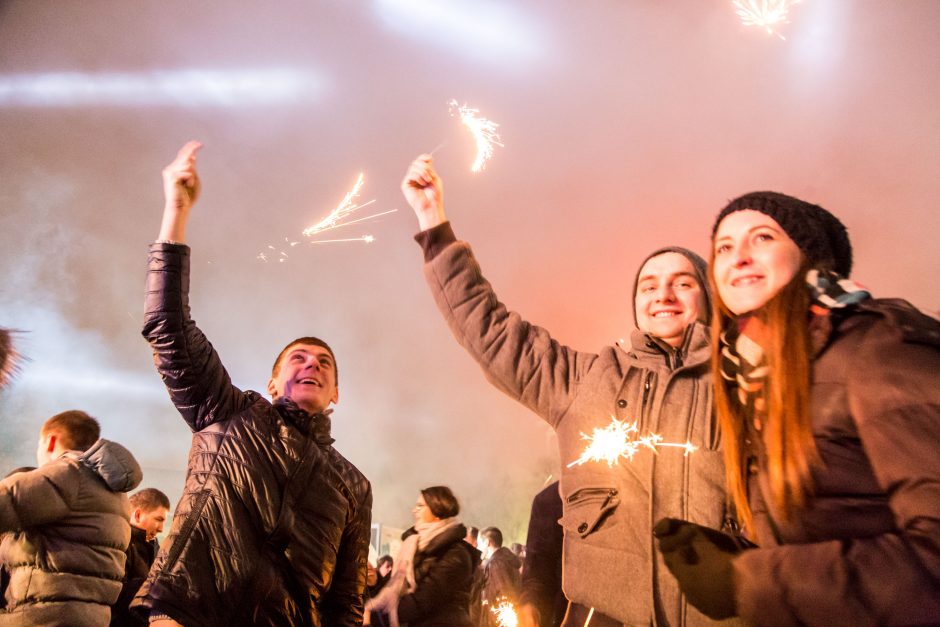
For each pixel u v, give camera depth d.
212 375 2.84
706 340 2.09
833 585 1.05
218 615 2.49
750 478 1.45
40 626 3.16
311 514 2.81
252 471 2.72
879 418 1.13
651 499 1.86
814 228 1.46
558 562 3.10
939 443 1.06
